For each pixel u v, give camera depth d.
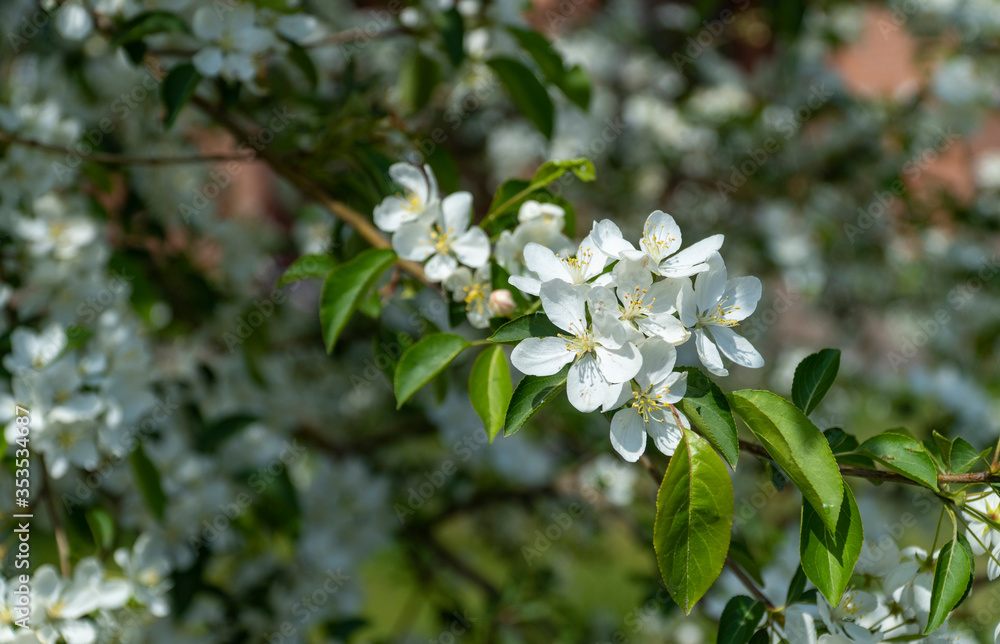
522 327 0.56
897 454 0.55
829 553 0.54
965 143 1.39
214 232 0.97
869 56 1.95
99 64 0.91
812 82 1.42
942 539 1.10
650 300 0.55
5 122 0.75
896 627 0.57
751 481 1.04
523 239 0.61
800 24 1.13
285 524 0.80
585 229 1.45
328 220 1.01
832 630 0.55
